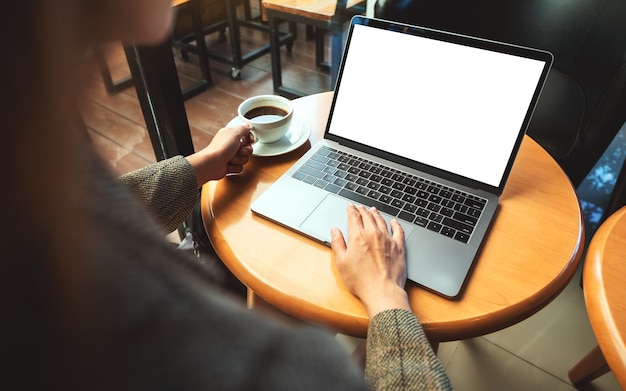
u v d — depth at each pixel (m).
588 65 1.23
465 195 0.68
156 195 0.62
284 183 0.70
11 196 0.14
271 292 0.56
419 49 0.70
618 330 0.48
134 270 0.18
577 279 1.27
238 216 0.67
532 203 0.69
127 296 0.17
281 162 0.78
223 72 2.47
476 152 0.68
